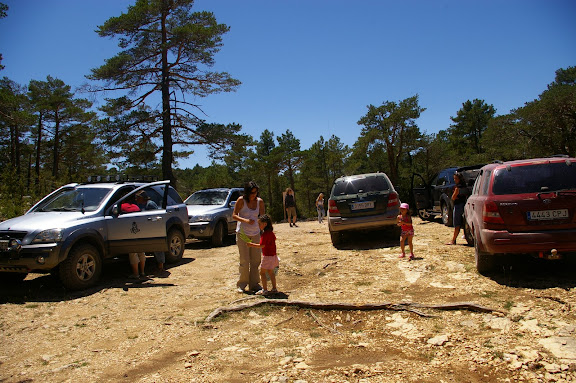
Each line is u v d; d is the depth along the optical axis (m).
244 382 3.16
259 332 4.26
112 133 20.80
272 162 50.09
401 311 4.64
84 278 6.42
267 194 54.88
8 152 47.69
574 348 3.35
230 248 10.79
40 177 17.39
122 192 7.73
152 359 3.70
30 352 3.99
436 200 12.37
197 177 62.62
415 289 5.46
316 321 4.54
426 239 9.30
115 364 3.62
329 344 3.88
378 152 46.59
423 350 3.62
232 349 3.83
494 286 5.24
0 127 37.97
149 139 21.91
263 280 5.68
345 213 9.24
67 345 4.14
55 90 42.56
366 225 9.09
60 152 48.84
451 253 7.39
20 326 4.74
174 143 22.50
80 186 7.90
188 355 3.71
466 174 10.70
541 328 3.82
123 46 20.56
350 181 9.69
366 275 6.43
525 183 5.34
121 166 22.27
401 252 7.90
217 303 5.44
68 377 3.40
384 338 3.96
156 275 7.49
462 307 4.50
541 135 31.41
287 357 3.60
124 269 8.08
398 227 9.27
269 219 5.64
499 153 34.88
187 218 9.23
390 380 3.09
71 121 45.00
